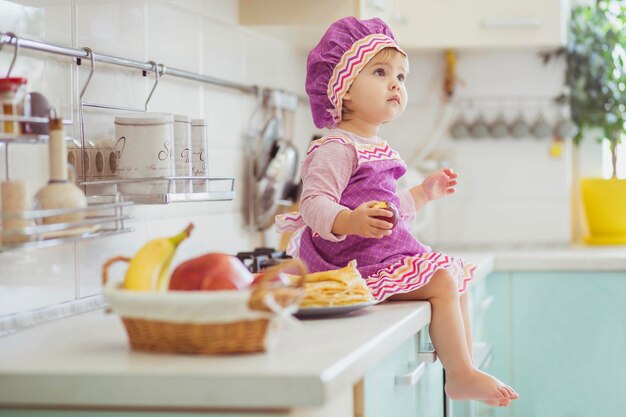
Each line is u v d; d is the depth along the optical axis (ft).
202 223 7.70
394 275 5.96
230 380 3.62
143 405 3.74
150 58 6.89
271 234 9.34
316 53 6.59
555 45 11.04
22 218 4.29
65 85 5.75
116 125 5.86
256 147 8.86
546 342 10.02
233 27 8.45
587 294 9.95
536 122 12.06
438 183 6.87
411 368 5.80
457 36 11.02
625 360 9.93
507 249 12.13
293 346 4.23
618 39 12.12
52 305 5.56
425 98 12.32
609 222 11.98
